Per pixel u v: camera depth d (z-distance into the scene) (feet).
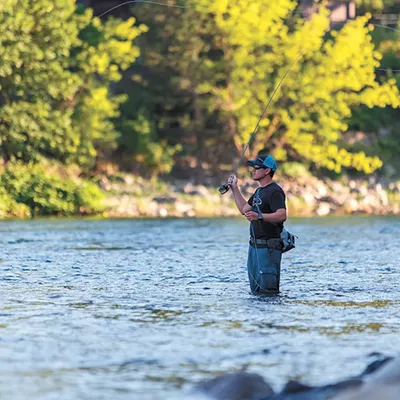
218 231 215.31
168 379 58.08
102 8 370.94
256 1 328.70
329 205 336.08
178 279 114.01
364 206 338.34
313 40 331.57
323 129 339.98
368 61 335.88
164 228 226.17
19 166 296.71
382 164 358.84
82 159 311.68
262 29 329.31
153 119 354.13
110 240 183.83
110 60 317.63
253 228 100.58
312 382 56.80
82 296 97.45
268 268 99.60
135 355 65.31
